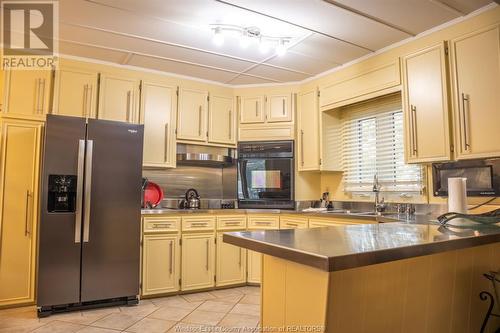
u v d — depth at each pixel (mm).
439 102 2609
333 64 3463
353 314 1122
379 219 2754
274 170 3895
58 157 2740
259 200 3883
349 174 3779
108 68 3422
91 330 2408
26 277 2885
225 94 4062
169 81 3717
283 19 2588
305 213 3340
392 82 2973
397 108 3320
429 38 2730
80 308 2811
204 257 3398
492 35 2336
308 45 3033
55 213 2711
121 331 2395
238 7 2432
